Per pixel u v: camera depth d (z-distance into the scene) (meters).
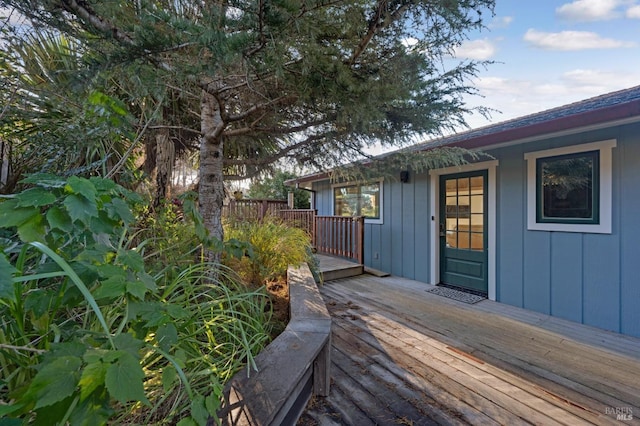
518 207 4.03
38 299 0.88
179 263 2.09
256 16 1.30
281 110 2.47
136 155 2.97
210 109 2.56
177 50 1.51
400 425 1.61
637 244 3.03
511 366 2.31
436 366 2.26
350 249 5.97
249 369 1.31
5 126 1.97
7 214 0.80
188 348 1.36
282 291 2.95
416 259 5.43
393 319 3.30
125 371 0.67
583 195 3.43
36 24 1.62
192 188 3.33
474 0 1.60
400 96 1.98
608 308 3.21
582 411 1.78
